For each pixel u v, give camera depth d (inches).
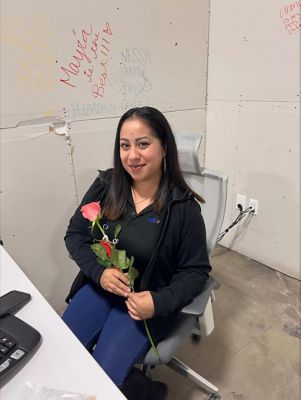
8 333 27.1
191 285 39.4
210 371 58.5
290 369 58.4
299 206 75.4
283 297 76.1
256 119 77.4
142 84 72.0
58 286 71.9
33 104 57.8
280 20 66.6
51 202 65.2
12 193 59.9
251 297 76.4
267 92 73.4
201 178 51.8
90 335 43.6
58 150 63.1
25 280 36.1
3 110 55.0
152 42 70.6
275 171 77.5
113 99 68.0
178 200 41.8
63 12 56.6
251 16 71.1
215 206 50.5
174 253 42.8
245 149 82.1
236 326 68.2
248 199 85.7
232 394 54.4
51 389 23.2
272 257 85.0
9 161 57.9
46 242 67.0
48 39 56.2
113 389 23.3
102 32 62.4
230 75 79.3
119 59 66.4
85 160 67.5
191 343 64.5
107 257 36.1
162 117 41.6
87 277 47.6
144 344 39.3
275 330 66.9
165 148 42.8
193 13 75.8
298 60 66.3
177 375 58.1
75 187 67.7
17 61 54.1
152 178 43.4
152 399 41.6
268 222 82.9
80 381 23.9
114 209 44.5
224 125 84.9
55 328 29.0
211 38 80.7
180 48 76.2
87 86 63.5
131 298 37.6
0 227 60.3
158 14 69.6
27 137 58.7
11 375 24.4
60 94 60.4
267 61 71.3
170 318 41.2
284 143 73.8
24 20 52.9
